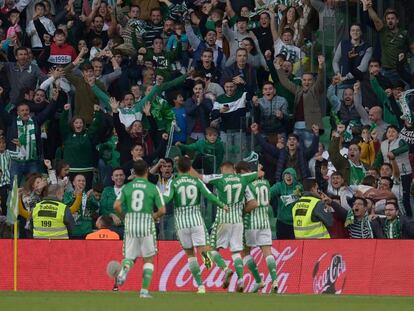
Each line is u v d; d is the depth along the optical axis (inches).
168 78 3292.3
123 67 3353.8
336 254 2524.6
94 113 3083.2
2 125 3061.0
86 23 3462.1
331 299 2130.9
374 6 3511.3
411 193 2952.8
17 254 2628.0
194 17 3558.1
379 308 1855.3
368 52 3267.7
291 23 3383.4
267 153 2994.6
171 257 2600.9
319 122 3174.2
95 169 3093.0
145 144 3093.0
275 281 2402.8
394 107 3149.6
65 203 2807.6
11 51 3444.9
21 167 3034.0
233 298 2114.9
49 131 3171.8
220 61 3334.2
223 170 2383.1
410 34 3526.1
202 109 3171.8
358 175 2974.9
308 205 2578.7
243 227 2389.3
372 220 2674.7
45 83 3164.4
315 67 3373.5
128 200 2076.8
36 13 3469.5
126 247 2084.2
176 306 1835.6
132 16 3491.6
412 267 2461.9
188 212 2279.8
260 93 3282.5
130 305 1851.6
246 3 3521.2
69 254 2620.6
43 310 1737.2
